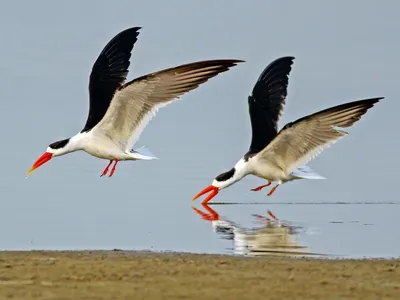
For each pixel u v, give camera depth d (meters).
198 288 10.55
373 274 11.42
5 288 10.44
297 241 13.86
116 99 15.12
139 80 14.74
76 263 11.74
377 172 19.02
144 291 10.38
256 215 15.93
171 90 14.80
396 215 15.96
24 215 15.44
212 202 16.97
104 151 15.93
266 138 17.38
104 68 16.53
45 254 12.50
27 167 18.84
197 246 13.38
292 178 16.72
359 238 14.12
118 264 11.70
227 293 10.37
